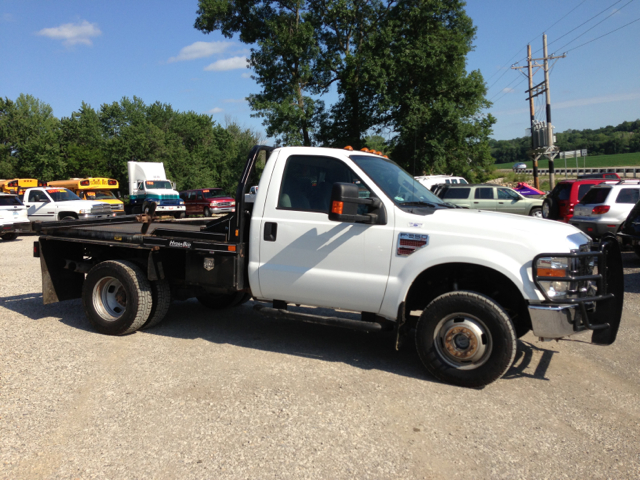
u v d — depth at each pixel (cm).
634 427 327
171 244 498
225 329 557
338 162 445
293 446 299
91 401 361
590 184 1455
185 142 6550
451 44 3158
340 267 431
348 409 350
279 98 3525
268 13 3594
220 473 271
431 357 399
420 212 414
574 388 393
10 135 6012
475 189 1897
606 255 411
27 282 854
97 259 591
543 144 3306
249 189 500
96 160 5659
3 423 328
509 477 268
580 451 295
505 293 424
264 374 417
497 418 338
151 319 538
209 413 343
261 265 463
